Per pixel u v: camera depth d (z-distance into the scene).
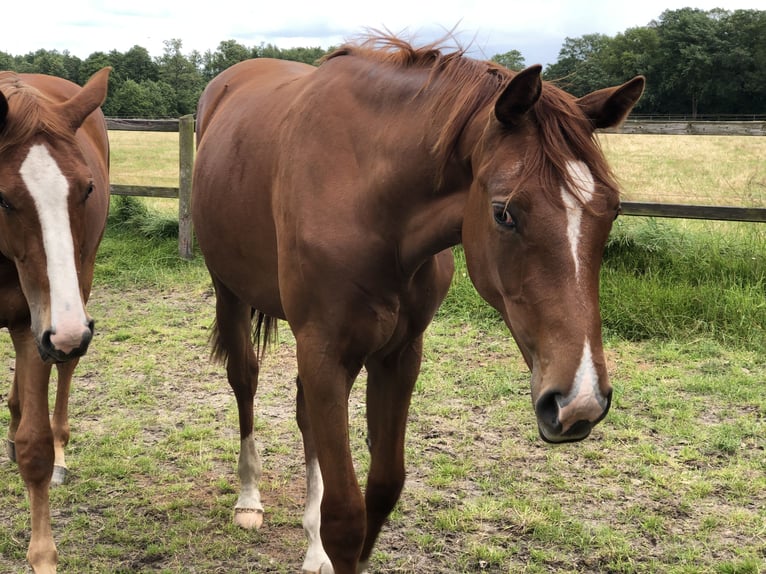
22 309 2.56
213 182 2.66
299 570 2.63
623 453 3.46
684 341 4.93
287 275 2.08
